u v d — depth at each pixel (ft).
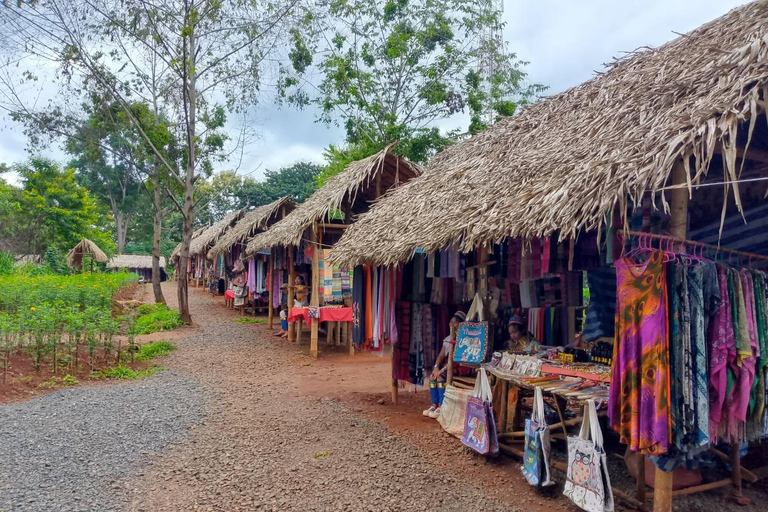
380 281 26.40
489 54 73.67
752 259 15.20
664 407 11.48
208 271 100.94
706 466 15.44
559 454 18.11
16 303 40.11
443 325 23.52
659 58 18.83
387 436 20.10
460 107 66.13
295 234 35.32
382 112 68.90
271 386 28.55
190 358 35.94
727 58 12.81
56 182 105.19
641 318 12.03
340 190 33.71
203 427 21.06
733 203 15.44
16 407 22.57
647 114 14.39
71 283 53.36
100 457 17.67
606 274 17.15
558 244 17.84
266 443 19.29
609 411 12.72
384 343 27.30
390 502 14.61
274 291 52.21
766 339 13.41
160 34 48.85
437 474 16.55
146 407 23.50
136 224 180.75
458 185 21.21
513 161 19.19
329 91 68.49
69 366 29.68
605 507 12.83
